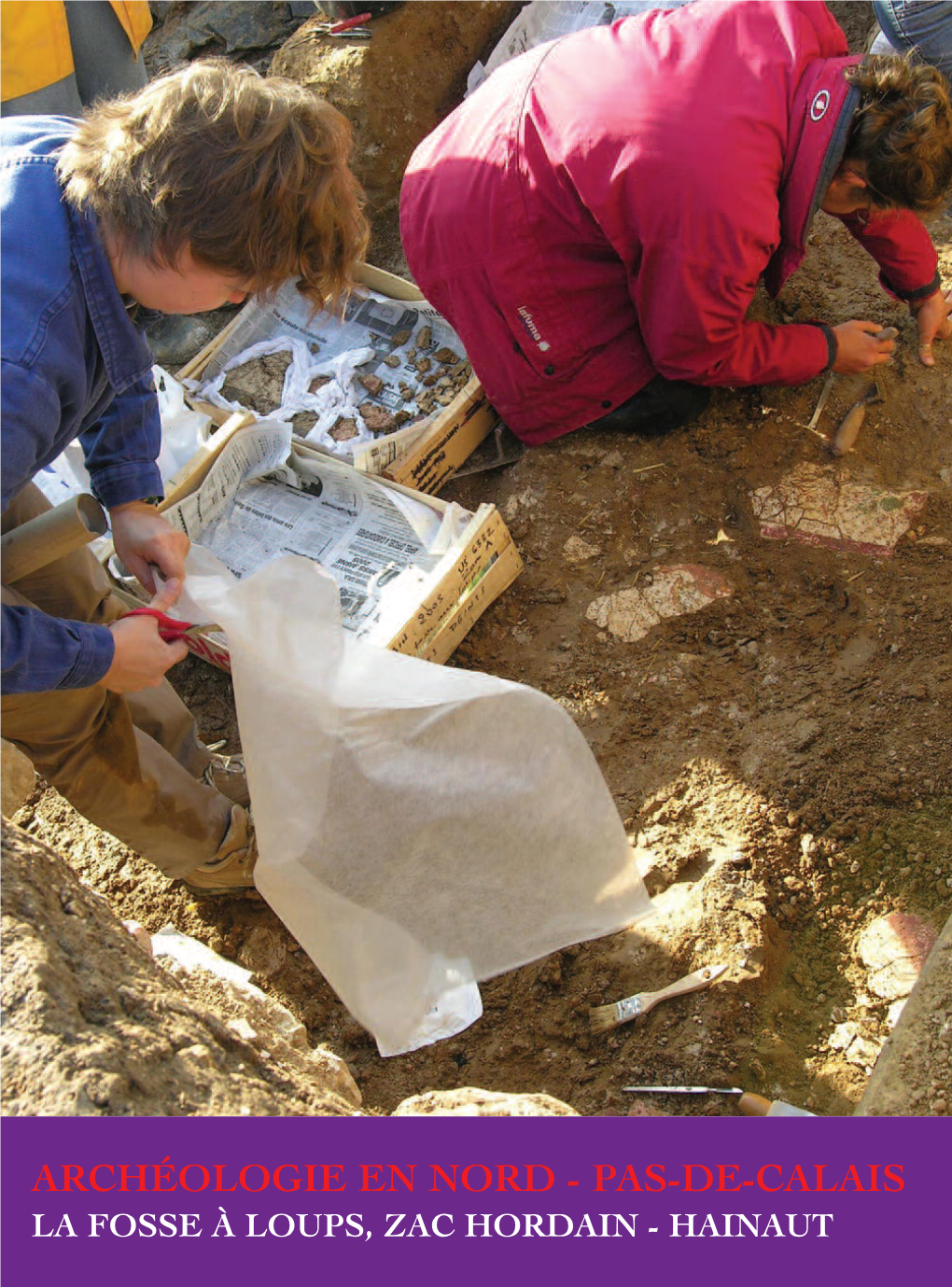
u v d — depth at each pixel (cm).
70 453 252
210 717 251
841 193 226
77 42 268
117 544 174
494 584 248
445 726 156
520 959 168
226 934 215
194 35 400
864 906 198
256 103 123
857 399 263
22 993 114
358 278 290
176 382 273
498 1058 190
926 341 265
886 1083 150
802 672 231
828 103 208
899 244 243
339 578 245
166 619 157
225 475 260
